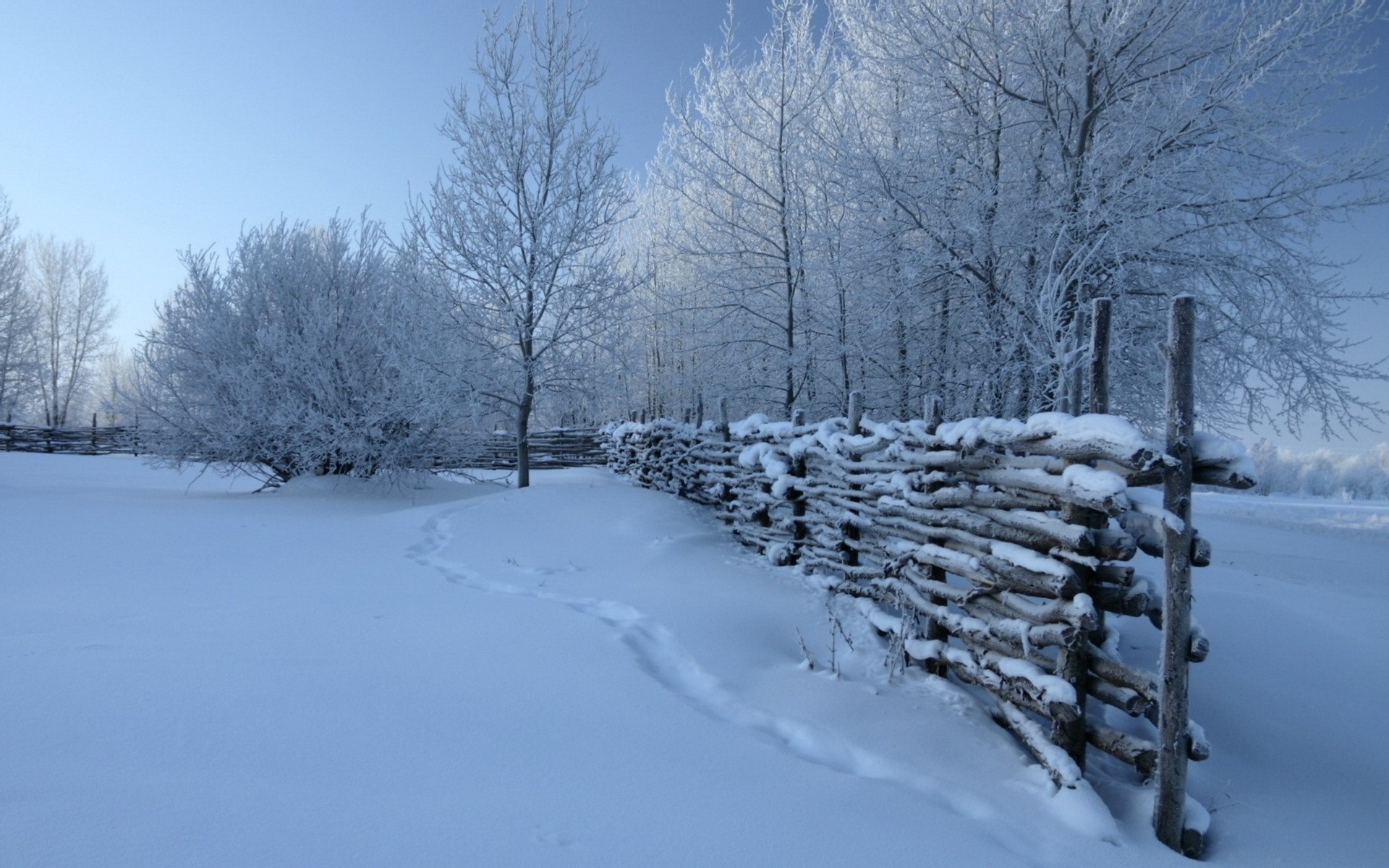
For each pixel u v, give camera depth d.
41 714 2.70
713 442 8.73
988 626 3.53
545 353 11.91
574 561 6.58
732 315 13.55
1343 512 15.34
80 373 34.50
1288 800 3.27
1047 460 3.34
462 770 2.46
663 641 4.28
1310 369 8.77
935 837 2.31
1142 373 9.51
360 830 2.02
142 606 4.48
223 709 2.84
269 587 5.22
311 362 11.13
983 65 10.45
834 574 5.73
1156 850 2.61
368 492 11.54
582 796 2.35
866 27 11.51
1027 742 3.13
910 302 11.21
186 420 11.45
